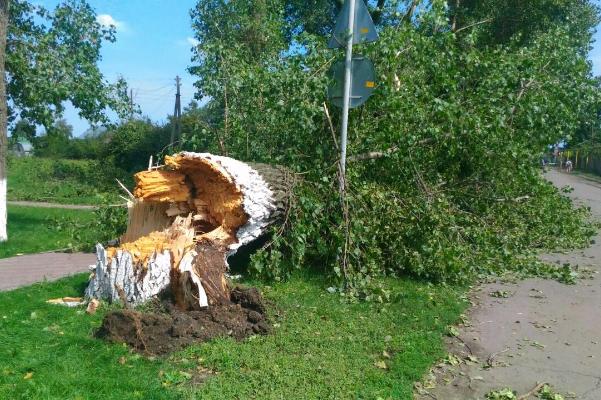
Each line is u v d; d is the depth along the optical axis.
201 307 5.21
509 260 8.00
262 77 8.09
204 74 9.21
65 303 5.74
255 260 6.46
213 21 14.05
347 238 6.63
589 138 46.22
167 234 6.07
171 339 4.62
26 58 11.05
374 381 4.15
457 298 6.52
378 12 14.12
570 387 4.31
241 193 6.09
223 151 8.54
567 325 5.77
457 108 7.69
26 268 7.86
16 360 4.14
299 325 5.21
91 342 4.53
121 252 5.55
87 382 3.83
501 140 8.37
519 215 9.66
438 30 9.70
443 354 4.84
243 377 4.05
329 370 4.24
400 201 7.39
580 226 11.56
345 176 7.01
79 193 16.58
